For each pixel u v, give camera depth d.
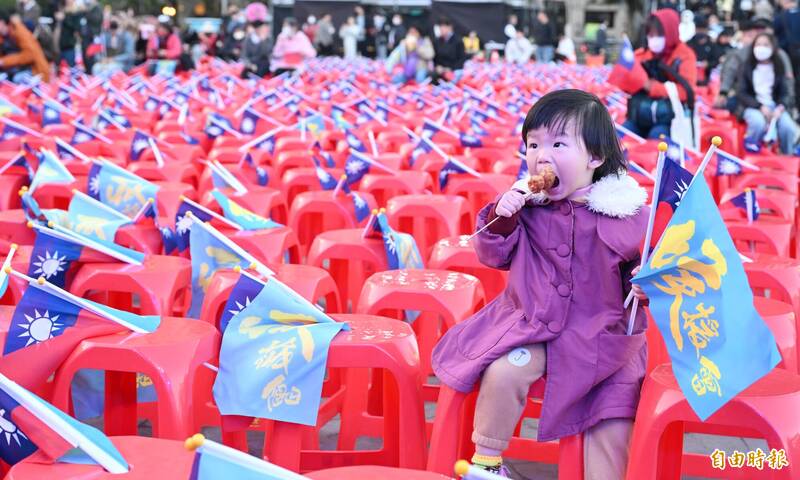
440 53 21.61
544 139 3.31
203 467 2.06
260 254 4.96
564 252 3.34
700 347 2.85
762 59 11.59
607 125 3.34
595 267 3.33
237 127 11.98
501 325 3.37
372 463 3.88
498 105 13.99
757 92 11.67
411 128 12.33
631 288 3.32
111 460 2.45
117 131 10.59
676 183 3.26
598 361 3.21
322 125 10.86
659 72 10.02
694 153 8.38
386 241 4.76
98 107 13.64
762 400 2.82
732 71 12.84
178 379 3.17
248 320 3.34
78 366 3.18
